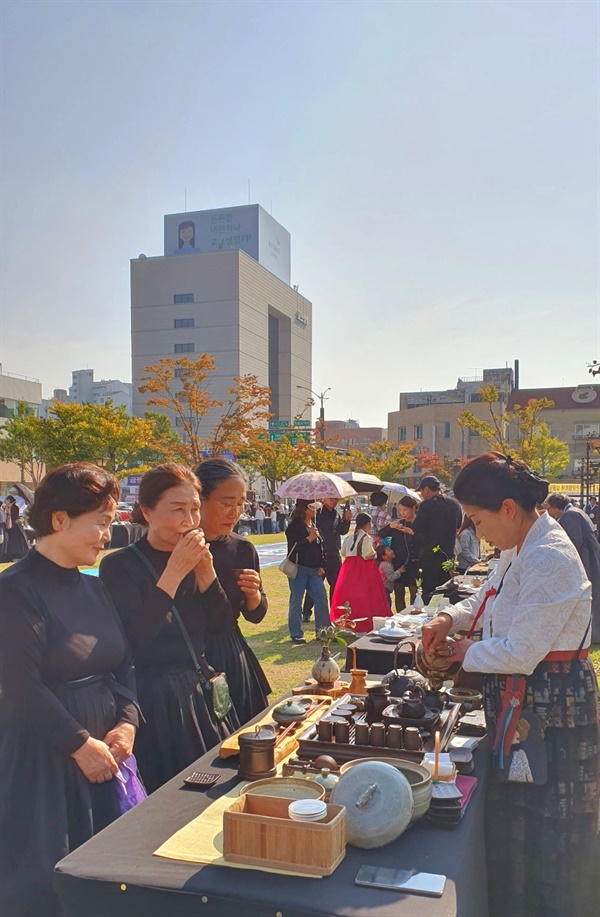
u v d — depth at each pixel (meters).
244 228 99.50
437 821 1.62
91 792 1.98
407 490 12.54
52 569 2.07
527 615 1.80
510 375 74.25
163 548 2.52
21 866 1.86
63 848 1.87
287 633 7.77
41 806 1.89
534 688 1.86
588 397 56.19
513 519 1.96
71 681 2.04
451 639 2.36
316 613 7.31
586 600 1.86
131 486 32.44
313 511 7.27
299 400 101.56
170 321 82.81
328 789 1.67
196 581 2.56
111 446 28.61
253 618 3.01
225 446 24.23
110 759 1.95
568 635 1.86
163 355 83.00
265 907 1.30
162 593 2.30
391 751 1.87
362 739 1.93
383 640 3.90
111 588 2.43
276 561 16.11
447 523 7.00
